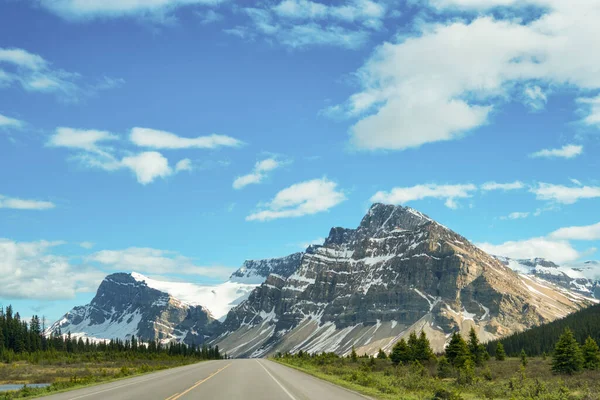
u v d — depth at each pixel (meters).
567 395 51.31
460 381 66.31
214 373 75.19
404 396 40.38
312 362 133.38
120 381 60.69
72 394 44.44
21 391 50.81
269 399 37.59
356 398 38.22
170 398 38.28
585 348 111.06
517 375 85.75
